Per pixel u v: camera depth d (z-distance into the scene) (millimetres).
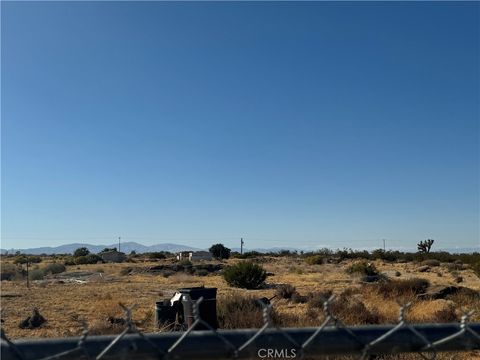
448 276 48625
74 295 30781
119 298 28688
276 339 3070
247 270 37812
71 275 55531
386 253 81250
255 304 15820
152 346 2928
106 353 2871
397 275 49844
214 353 2988
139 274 56719
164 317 14398
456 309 19922
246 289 37094
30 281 44812
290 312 18125
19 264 71812
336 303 17562
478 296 23938
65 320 20625
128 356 2891
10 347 2834
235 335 3027
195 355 2967
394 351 3207
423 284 26109
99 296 30047
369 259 79812
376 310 17125
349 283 40812
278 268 64750
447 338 3246
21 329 18688
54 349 2877
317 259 77750
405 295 23547
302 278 47406
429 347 3232
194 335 2975
